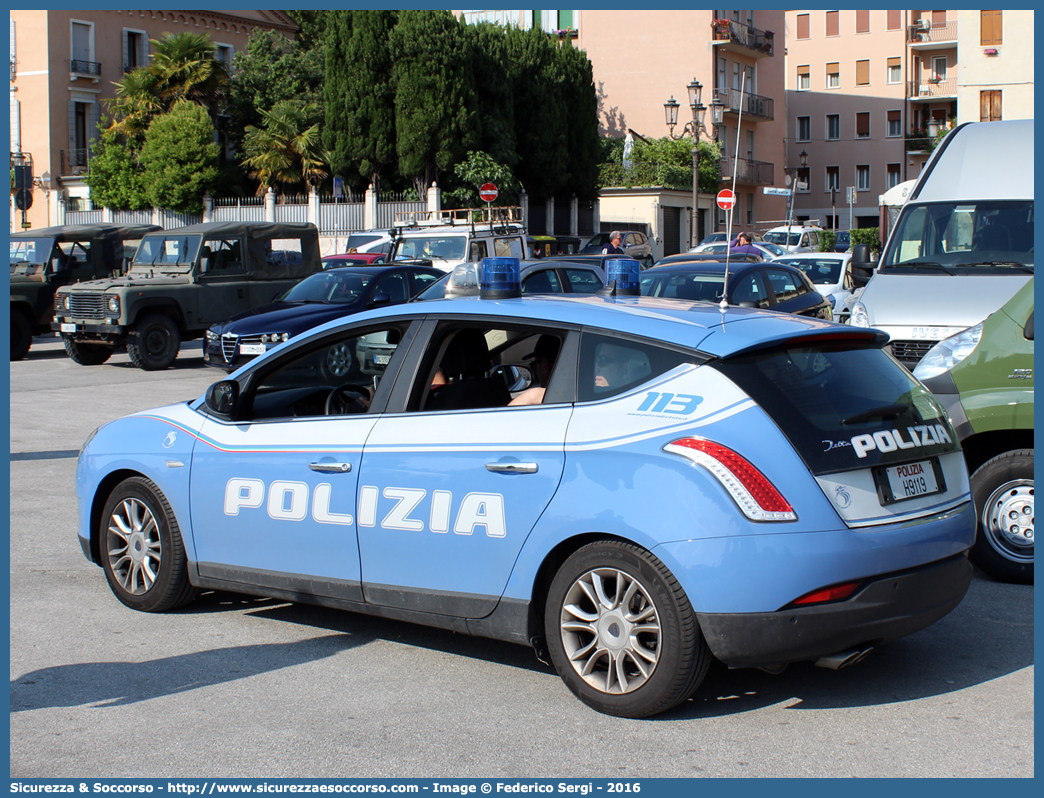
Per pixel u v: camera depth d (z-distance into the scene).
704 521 3.93
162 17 48.38
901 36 65.62
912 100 66.00
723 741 4.02
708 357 4.13
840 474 4.00
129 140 41.16
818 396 4.15
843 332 4.38
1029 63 36.53
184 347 22.23
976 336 6.21
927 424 4.43
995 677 4.64
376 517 4.74
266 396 5.55
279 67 44.03
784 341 4.22
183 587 5.53
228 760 3.91
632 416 4.17
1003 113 36.97
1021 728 4.11
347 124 36.88
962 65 37.28
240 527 5.20
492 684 4.63
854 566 3.94
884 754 3.89
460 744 4.02
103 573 6.41
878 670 4.74
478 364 5.00
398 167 37.28
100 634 5.31
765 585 3.88
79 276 20.52
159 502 5.52
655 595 4.05
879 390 4.36
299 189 41.38
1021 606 5.66
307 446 5.01
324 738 4.08
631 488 4.08
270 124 39.75
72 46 45.44
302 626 5.45
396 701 4.45
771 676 4.68
